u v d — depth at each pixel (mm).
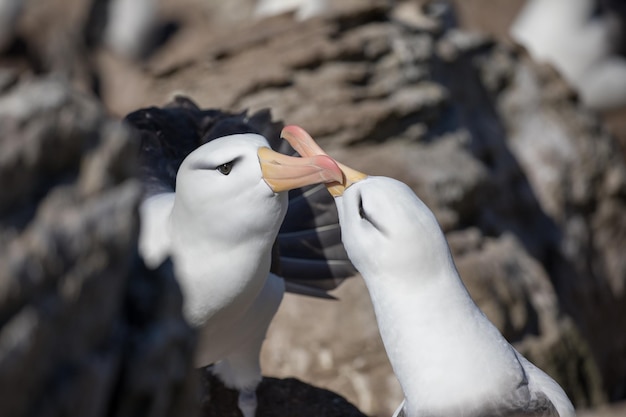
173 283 4023
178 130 7004
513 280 9852
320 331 8539
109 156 3633
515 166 12227
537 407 5465
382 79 10828
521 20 21234
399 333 5551
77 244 3494
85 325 3586
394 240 5426
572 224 12516
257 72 10617
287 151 6980
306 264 6996
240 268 5938
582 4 20656
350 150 10250
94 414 3654
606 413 6418
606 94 19953
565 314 10211
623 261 12945
